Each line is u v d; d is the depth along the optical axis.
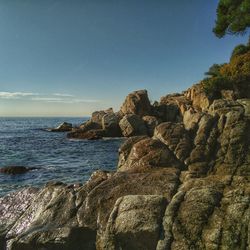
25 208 13.62
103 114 72.62
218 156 17.64
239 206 9.48
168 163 16.77
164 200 10.59
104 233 10.45
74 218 11.92
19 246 11.01
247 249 8.55
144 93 68.06
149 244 9.69
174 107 64.88
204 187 11.05
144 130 61.62
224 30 52.41
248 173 16.45
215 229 9.14
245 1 47.62
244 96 48.88
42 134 88.69
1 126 162.50
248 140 17.75
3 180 26.28
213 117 19.86
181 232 9.45
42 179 26.78
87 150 48.59
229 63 54.94
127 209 10.46
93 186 13.30
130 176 13.52
